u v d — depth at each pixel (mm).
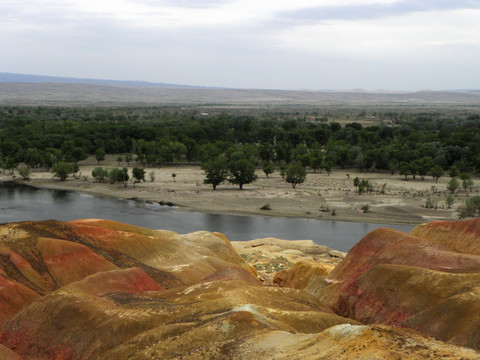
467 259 41938
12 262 41875
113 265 46875
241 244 77000
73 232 50875
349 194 118062
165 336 28297
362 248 51156
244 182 124125
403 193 119000
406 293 36938
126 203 108688
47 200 110062
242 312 28406
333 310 43250
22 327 33156
